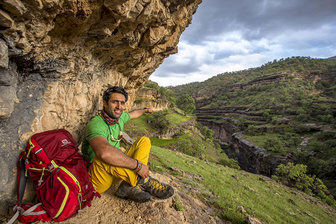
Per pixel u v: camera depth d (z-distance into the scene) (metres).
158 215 2.07
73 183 1.47
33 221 1.39
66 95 2.24
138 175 1.91
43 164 1.43
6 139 1.48
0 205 1.49
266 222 5.28
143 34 2.67
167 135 56.03
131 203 2.15
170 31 3.28
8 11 1.01
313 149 54.28
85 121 3.00
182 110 102.62
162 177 4.93
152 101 70.62
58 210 1.37
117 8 1.54
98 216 1.82
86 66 2.37
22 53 1.35
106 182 1.87
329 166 44.12
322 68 143.88
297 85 121.94
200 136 70.62
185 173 8.86
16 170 1.57
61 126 2.30
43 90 1.83
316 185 29.94
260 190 12.67
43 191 1.40
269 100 107.19
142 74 5.39
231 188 9.80
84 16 1.47
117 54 2.80
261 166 57.28
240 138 77.44
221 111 128.50
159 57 5.07
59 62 1.84
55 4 1.19
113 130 2.00
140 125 59.97
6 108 1.33
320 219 10.63
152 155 11.00
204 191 5.76
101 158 1.55
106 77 3.35
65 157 1.54
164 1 2.43
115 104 1.85
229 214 3.88
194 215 2.85
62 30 1.55
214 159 47.47
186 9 3.21
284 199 12.52
